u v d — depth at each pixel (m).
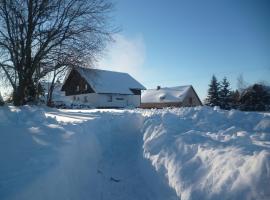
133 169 6.83
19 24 23.83
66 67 25.39
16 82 24.81
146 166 6.33
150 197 5.48
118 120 9.81
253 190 3.73
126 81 54.56
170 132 7.01
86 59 24.34
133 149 8.04
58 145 5.68
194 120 8.36
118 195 5.80
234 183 4.04
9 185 3.63
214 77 58.62
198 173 4.82
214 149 5.14
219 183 4.24
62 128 7.20
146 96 65.50
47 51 23.75
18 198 3.37
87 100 50.97
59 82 27.75
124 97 52.53
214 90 57.88
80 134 7.17
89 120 9.41
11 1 23.09
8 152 5.09
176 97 60.66
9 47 23.81
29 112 9.34
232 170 4.24
